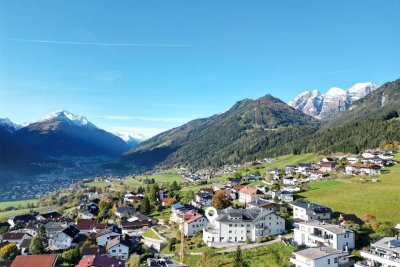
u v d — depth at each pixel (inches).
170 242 5728.3
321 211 5383.9
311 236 4301.2
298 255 3644.2
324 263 3499.0
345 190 6875.0
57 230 7194.9
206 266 4448.8
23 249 6230.3
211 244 5142.7
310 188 7519.7
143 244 5989.2
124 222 7485.2
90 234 6870.1
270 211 5556.1
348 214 5118.1
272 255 4335.6
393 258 3235.7
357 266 3408.0
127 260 5329.7
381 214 5196.9
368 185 6988.2
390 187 6624.0
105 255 5147.6
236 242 5196.9
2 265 5004.9
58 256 5221.5
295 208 5762.8
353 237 4094.5
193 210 7096.5
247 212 5595.5
